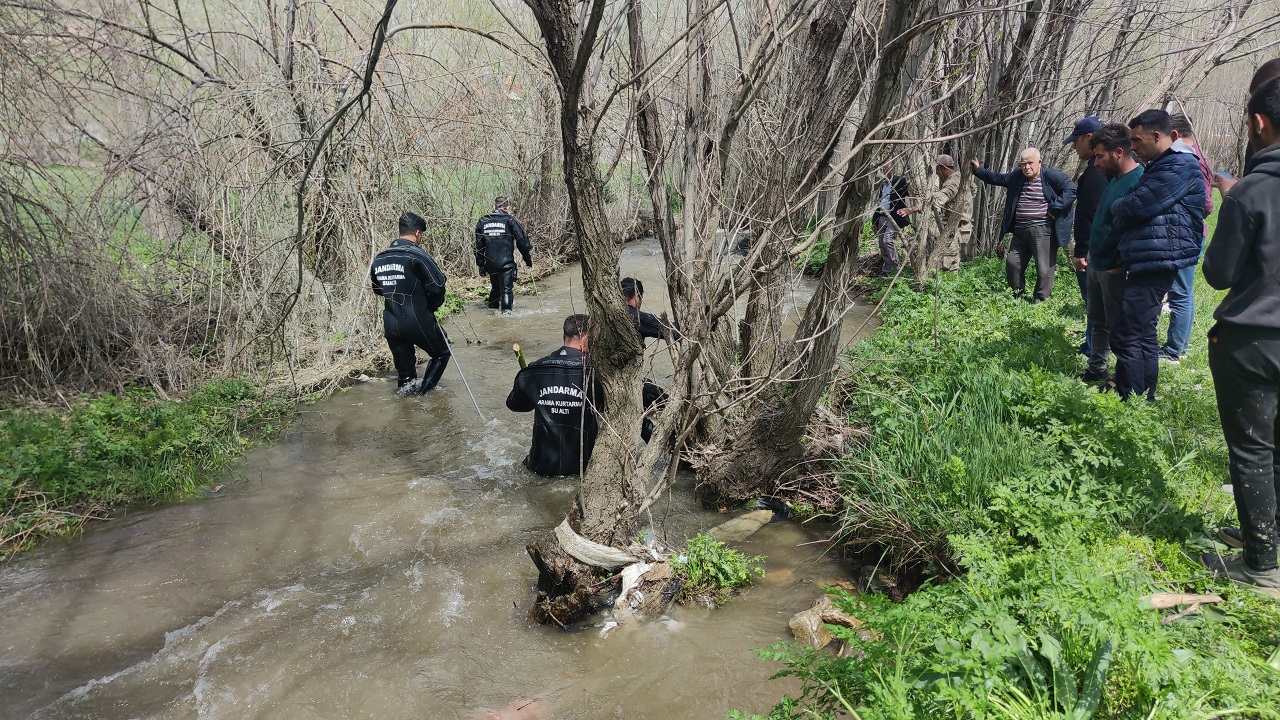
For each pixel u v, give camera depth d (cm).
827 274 432
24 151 635
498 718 334
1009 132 1044
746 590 423
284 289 776
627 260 1289
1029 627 279
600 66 360
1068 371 593
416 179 1048
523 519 502
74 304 652
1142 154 491
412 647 381
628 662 368
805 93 442
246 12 830
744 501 510
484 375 798
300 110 780
